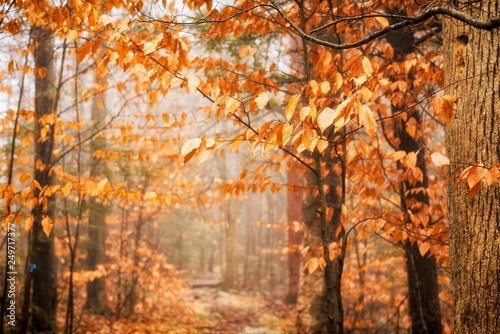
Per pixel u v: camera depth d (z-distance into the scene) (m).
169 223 14.30
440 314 3.83
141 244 8.51
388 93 3.18
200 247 22.34
